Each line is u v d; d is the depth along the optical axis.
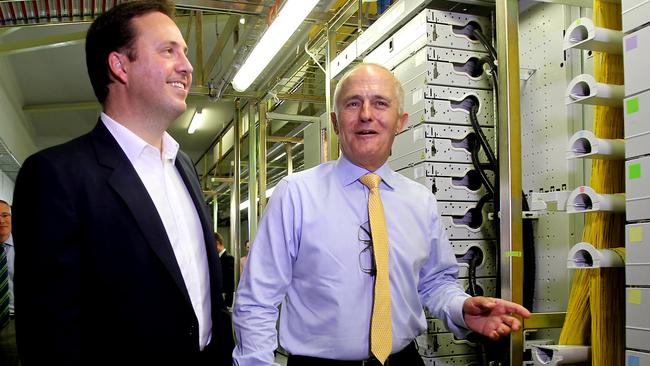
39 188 1.04
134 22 1.17
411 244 1.54
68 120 9.45
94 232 1.08
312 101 4.95
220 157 8.83
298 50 4.04
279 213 1.47
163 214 1.21
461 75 2.40
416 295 1.56
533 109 2.34
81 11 3.15
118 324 1.09
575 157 1.65
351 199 1.51
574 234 2.11
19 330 1.01
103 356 1.09
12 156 6.50
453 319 1.53
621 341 1.64
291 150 6.30
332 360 1.41
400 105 1.54
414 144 2.43
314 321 1.43
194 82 4.61
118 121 1.21
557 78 2.22
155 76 1.17
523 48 2.42
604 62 1.69
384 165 1.58
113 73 1.18
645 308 1.37
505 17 1.88
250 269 1.45
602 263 1.57
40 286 1.01
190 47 5.97
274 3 3.14
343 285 1.42
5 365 2.52
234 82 4.08
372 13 3.84
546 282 2.22
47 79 7.32
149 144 1.23
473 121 2.35
